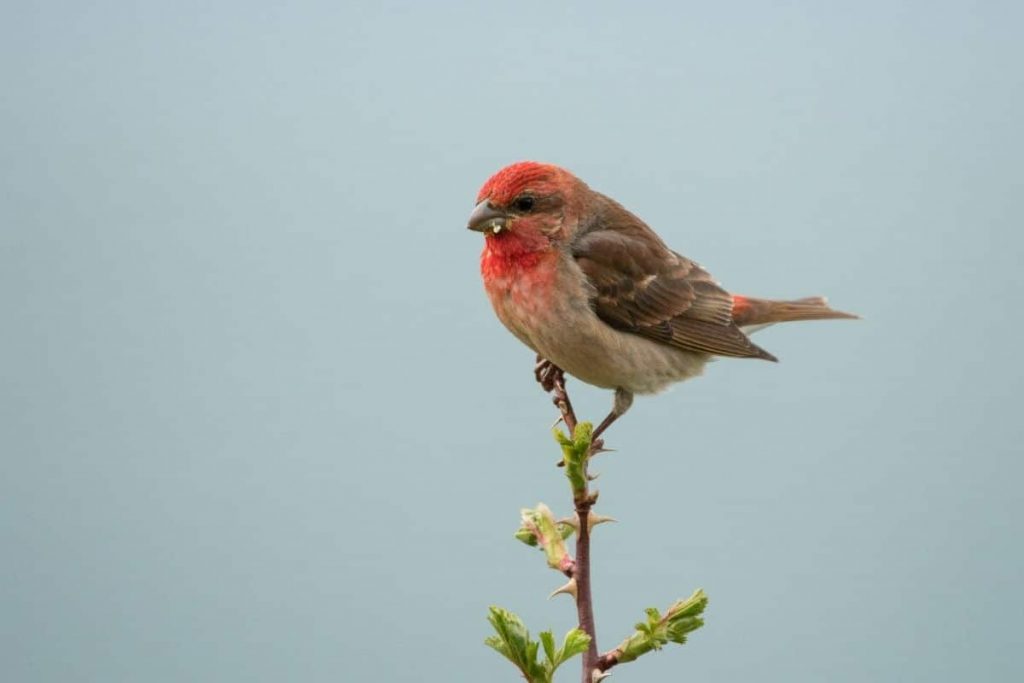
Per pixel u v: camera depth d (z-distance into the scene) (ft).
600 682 20.20
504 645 19.58
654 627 20.04
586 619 20.74
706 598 20.07
